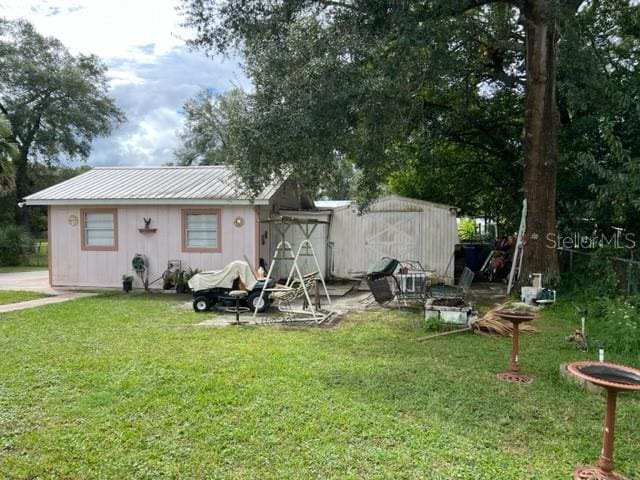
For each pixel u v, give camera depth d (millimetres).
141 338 6590
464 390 4480
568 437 3514
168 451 3270
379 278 9641
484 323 6887
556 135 9828
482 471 3000
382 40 7520
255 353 5766
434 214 12812
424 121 12922
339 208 13383
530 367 5242
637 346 5738
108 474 2984
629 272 8297
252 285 8797
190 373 4941
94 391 4422
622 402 4207
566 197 11508
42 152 28641
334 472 2990
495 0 9305
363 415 3854
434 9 7828
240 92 9617
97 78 30031
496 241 15141
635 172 8109
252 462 3121
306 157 8117
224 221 11320
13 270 18359
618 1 10945
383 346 6168
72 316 8281
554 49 9578
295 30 7598
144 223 11773
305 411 3932
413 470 3004
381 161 8797
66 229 12289
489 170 15930
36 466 3076
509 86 13125
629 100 9203
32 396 4301
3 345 6180
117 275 12039
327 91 7332
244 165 8086
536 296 9016
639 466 3117
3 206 26672
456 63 9508
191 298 10508
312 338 6625
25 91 27469
